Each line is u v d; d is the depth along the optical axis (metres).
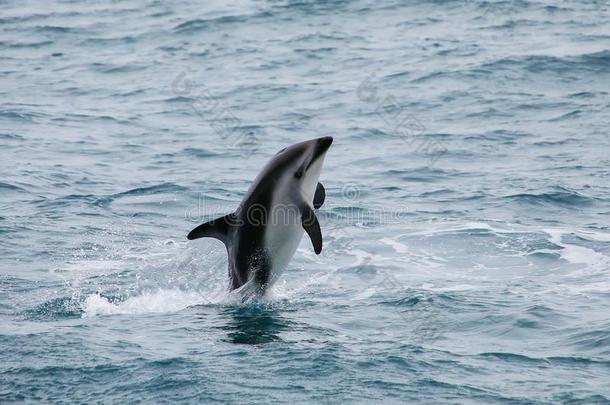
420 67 119.44
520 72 114.62
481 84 110.69
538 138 90.44
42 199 70.62
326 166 82.69
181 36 141.50
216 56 129.75
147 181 76.94
